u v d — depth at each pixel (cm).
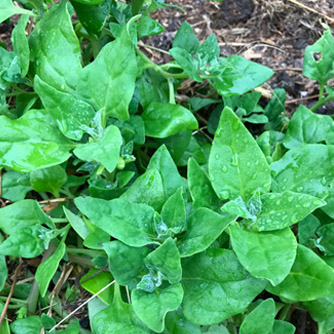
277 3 69
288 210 37
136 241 37
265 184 38
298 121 51
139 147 50
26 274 49
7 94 46
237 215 35
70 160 50
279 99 58
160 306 35
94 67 39
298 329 50
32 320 42
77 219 41
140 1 47
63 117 38
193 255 39
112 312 39
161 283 38
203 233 36
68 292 47
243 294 37
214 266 38
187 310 37
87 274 43
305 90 64
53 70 41
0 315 43
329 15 69
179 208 37
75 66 41
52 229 42
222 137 38
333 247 42
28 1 43
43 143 38
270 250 35
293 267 37
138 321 38
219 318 37
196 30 68
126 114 39
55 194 46
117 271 37
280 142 54
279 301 49
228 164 38
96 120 39
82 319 47
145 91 48
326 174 40
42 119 39
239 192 39
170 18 68
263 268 34
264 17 69
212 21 69
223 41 68
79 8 43
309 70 54
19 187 47
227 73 46
